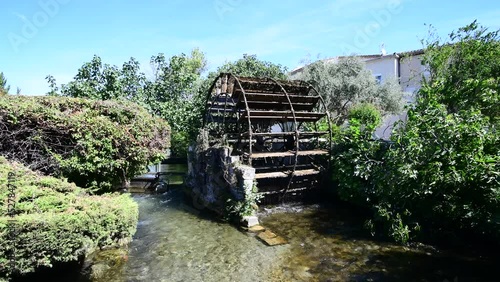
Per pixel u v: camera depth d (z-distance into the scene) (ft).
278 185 27.71
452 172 15.24
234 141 29.22
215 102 34.76
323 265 15.03
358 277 13.75
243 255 16.40
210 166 25.80
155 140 18.89
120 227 12.82
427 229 18.03
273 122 34.86
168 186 34.04
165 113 35.19
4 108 14.80
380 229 19.80
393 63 48.32
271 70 45.85
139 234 19.67
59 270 12.60
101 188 17.08
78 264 13.39
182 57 38.81
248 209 21.61
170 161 47.37
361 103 40.50
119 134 16.56
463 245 16.75
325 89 42.19
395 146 18.67
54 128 15.42
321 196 28.04
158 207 26.35
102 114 17.10
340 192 24.49
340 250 16.79
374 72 50.75
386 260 15.35
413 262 15.07
